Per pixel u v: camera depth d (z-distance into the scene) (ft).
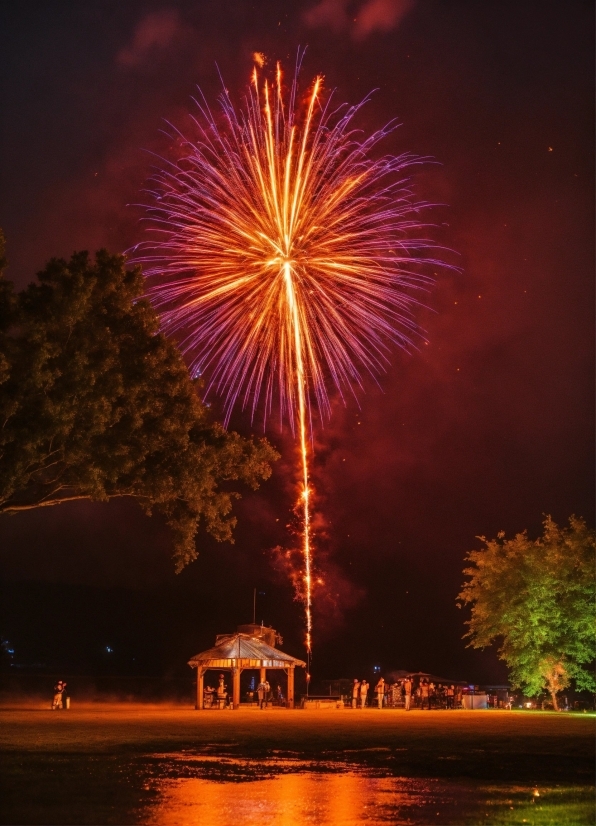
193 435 115.24
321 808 56.39
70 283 98.48
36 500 106.22
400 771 75.66
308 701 187.11
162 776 70.85
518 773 74.49
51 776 69.26
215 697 201.36
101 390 99.86
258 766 78.28
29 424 94.53
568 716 152.15
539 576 185.68
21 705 193.98
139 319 107.24
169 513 117.29
